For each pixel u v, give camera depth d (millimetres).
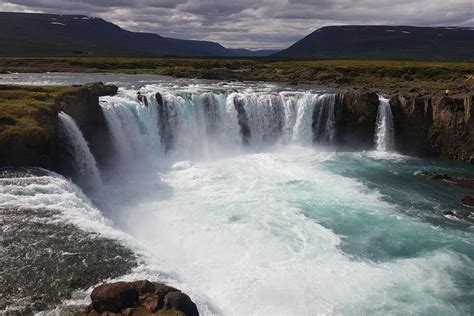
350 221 33344
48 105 38531
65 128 38719
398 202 38094
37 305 17156
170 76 100500
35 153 32875
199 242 28984
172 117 52688
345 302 22703
